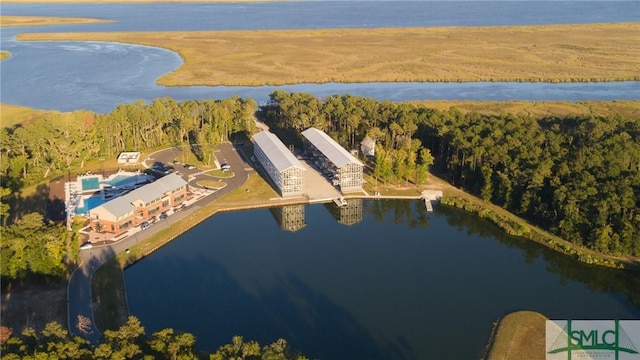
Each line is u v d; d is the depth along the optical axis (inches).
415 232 6510.8
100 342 3796.8
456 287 5251.0
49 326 3718.0
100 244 5831.7
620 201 5723.4
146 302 4970.5
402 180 7755.9
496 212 6688.0
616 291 5216.5
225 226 6525.6
